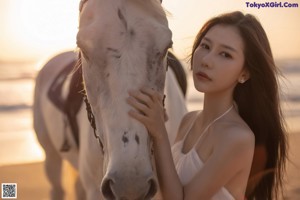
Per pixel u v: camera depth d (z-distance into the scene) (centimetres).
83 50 202
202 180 197
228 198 203
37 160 779
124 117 192
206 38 204
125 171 186
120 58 196
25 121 1099
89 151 283
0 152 819
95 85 201
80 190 374
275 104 217
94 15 203
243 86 215
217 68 200
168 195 198
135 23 201
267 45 207
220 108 210
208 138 208
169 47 206
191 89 1393
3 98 1385
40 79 426
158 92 203
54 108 373
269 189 239
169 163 198
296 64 2053
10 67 2142
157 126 195
